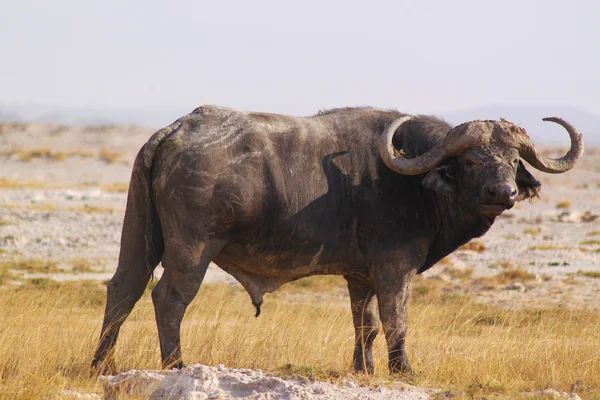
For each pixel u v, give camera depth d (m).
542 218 125.69
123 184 174.12
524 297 67.56
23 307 47.47
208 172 30.09
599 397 28.95
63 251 89.81
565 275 77.25
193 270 30.25
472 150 30.88
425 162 31.22
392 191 32.50
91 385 29.20
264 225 31.09
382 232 32.34
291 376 27.81
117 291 31.53
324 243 32.06
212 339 34.53
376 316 34.50
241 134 30.88
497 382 29.59
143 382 26.59
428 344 42.66
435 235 33.44
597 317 54.12
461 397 26.92
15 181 167.12
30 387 27.39
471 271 78.94
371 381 28.38
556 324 48.16
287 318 46.53
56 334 35.75
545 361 34.88
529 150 31.34
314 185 31.72
